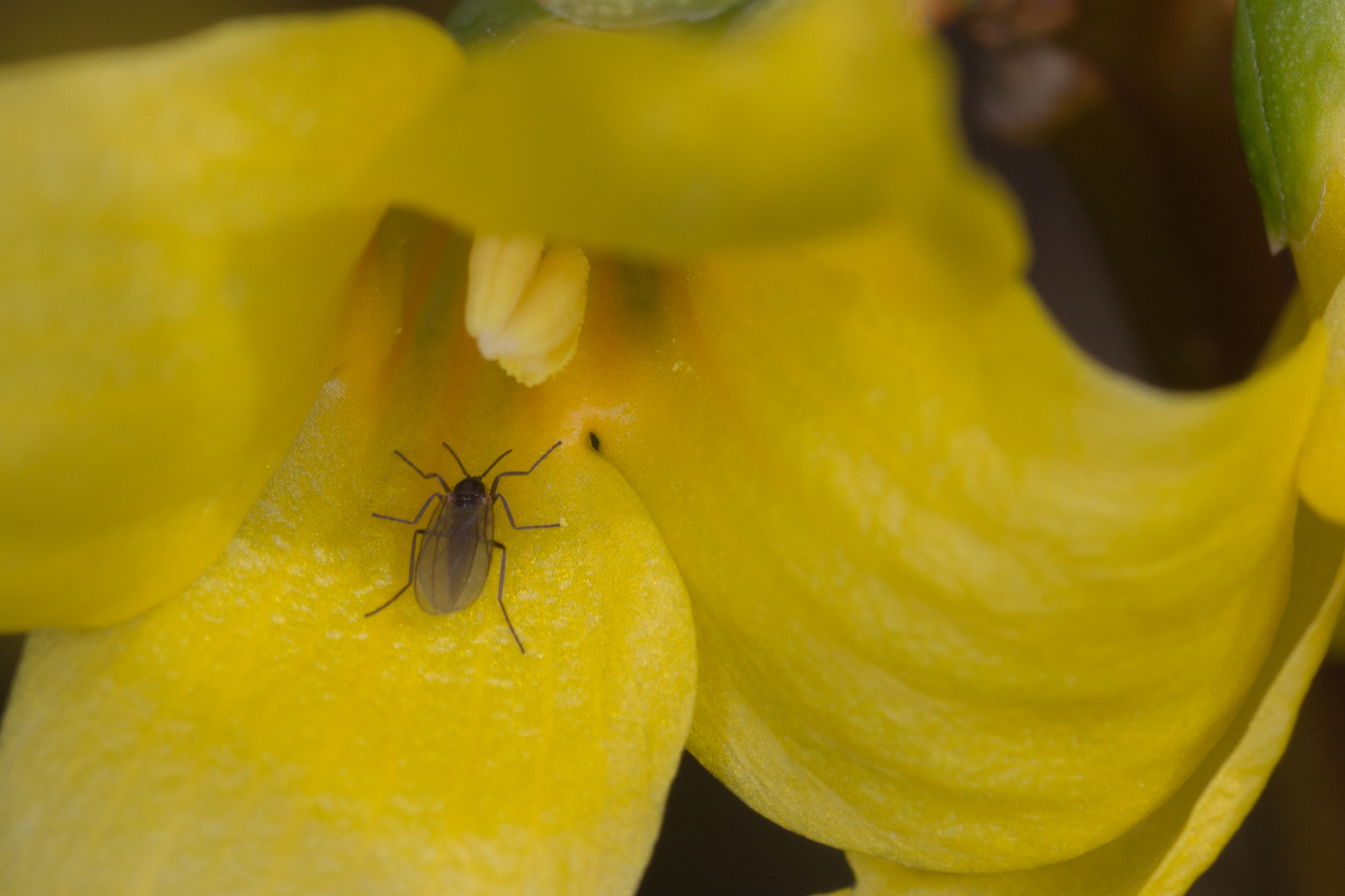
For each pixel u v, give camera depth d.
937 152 0.05
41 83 0.05
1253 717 0.05
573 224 0.05
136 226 0.05
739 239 0.05
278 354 0.05
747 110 0.05
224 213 0.05
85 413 0.05
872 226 0.05
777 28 0.05
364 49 0.05
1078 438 0.05
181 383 0.05
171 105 0.05
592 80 0.05
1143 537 0.05
